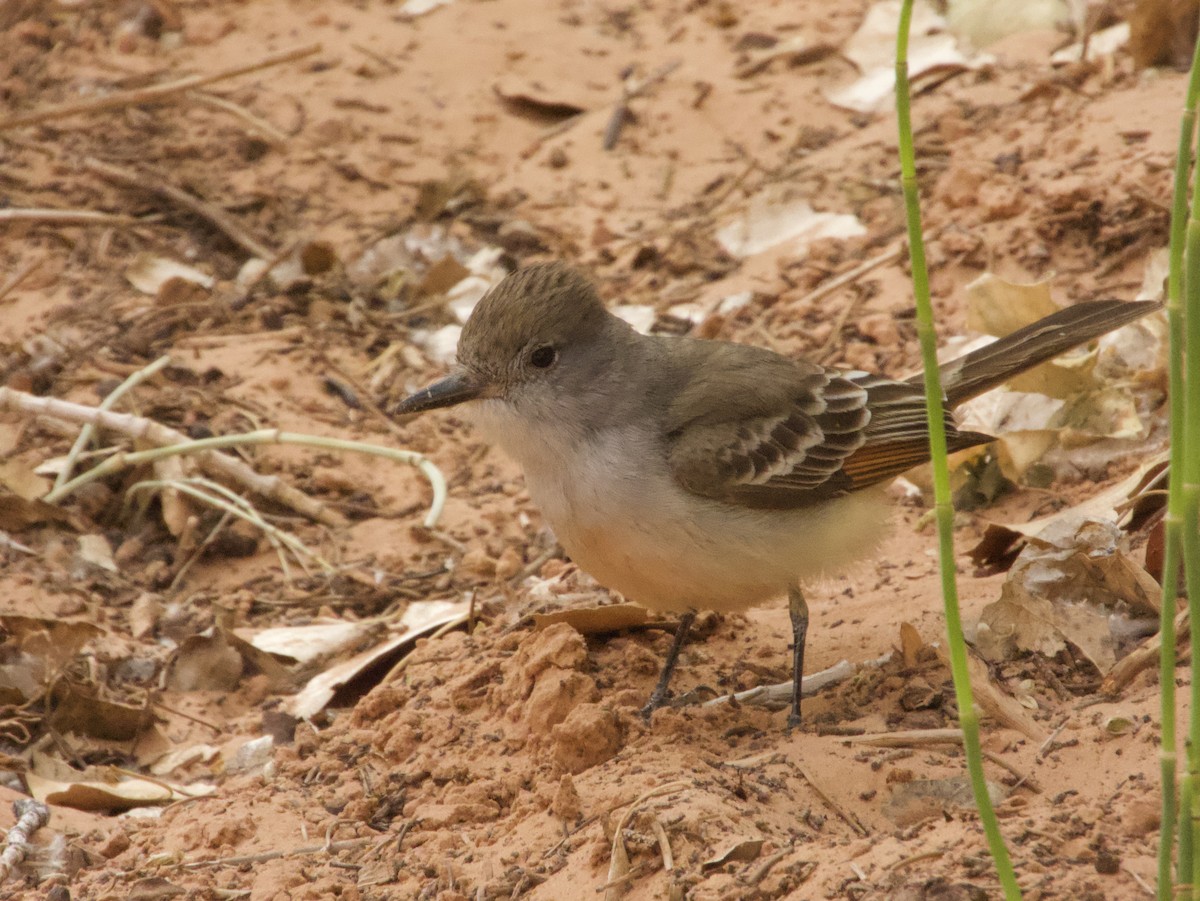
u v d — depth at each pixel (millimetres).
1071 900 6094
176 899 7863
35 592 11977
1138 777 7113
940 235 15367
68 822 9117
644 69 20359
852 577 11023
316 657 11430
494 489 13875
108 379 14641
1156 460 10461
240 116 19031
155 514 13367
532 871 7484
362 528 13352
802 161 18016
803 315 15297
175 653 11305
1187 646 8281
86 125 18953
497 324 9016
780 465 9008
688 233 17156
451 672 9836
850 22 20562
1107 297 13523
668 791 7629
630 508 8836
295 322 16047
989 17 19297
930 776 7703
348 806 8641
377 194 18234
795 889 6625
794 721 8820
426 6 22078
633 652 9828
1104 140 15367
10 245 16734
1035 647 8852
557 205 18016
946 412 9766
